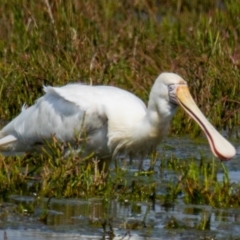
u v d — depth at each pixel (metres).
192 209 12.30
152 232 11.16
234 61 18.72
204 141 16.58
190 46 19.92
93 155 13.42
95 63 18.27
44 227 11.22
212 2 25.47
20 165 13.91
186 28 21.86
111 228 11.05
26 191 12.77
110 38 20.19
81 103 13.21
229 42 20.53
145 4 24.08
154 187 12.79
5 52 19.08
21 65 18.11
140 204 12.45
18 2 21.08
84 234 10.98
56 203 12.34
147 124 12.92
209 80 18.05
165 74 12.80
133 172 14.17
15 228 11.15
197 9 25.39
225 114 17.58
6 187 12.72
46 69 17.69
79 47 18.91
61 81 17.47
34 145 13.99
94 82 17.58
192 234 11.14
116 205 12.36
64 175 12.72
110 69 18.28
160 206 12.40
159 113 12.82
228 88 18.00
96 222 11.43
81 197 12.67
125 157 13.45
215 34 20.45
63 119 13.46
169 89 12.73
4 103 17.48
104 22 21.58
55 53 18.59
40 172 13.70
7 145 14.19
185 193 12.69
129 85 18.19
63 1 20.70
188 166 14.19
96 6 22.19
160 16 24.88
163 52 19.89
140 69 19.02
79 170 12.88
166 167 14.53
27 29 19.84
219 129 17.38
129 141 13.10
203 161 14.19
